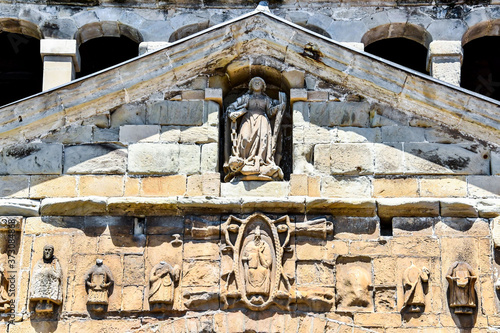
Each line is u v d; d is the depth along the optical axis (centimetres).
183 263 4078
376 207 4116
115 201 4125
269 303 4019
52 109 4234
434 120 4244
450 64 4922
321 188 4166
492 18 5016
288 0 5116
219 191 4156
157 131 4250
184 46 4278
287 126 4322
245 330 3997
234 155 4197
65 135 4253
